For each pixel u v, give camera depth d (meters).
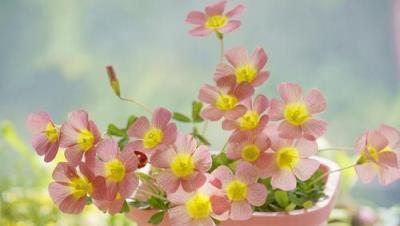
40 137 0.65
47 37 2.44
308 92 0.64
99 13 2.44
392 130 0.64
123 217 0.85
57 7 2.44
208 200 0.63
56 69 2.45
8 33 2.42
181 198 0.63
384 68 2.35
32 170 0.93
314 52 2.36
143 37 2.42
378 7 2.32
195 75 2.40
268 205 0.67
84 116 0.63
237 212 0.63
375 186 2.02
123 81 2.42
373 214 0.93
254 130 0.63
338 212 0.91
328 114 2.37
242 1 2.33
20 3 2.42
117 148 0.62
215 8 0.69
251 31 2.35
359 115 2.37
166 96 2.42
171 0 2.40
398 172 0.65
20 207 0.86
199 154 0.62
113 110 2.42
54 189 0.64
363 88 2.36
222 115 0.64
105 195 0.62
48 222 0.85
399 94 2.34
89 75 2.44
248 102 0.64
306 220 0.65
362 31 2.34
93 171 0.63
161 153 0.62
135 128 0.63
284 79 2.36
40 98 2.45
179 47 2.40
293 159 0.64
